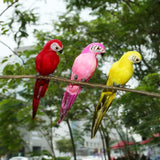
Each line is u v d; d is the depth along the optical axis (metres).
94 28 5.82
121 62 2.89
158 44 5.42
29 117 5.02
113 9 6.02
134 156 7.23
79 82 2.31
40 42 5.19
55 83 5.84
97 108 2.52
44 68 2.67
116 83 2.93
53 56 2.63
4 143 4.91
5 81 3.71
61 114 2.44
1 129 4.90
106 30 5.53
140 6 5.53
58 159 7.14
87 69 2.74
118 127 7.89
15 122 4.91
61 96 5.86
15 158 9.71
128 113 4.96
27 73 4.27
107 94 2.57
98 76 5.76
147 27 5.45
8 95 4.95
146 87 4.37
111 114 6.58
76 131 6.83
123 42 5.96
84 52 2.85
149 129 4.11
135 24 5.48
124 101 4.33
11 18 3.82
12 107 4.76
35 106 2.41
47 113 6.71
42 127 6.84
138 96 4.23
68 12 5.70
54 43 2.61
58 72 5.81
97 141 14.06
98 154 13.52
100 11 5.82
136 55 2.84
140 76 5.80
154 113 4.24
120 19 5.82
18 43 3.80
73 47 5.00
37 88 2.44
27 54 4.24
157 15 5.26
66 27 5.71
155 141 4.32
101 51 2.80
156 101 4.48
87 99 6.50
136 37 5.65
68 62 4.84
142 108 4.58
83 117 6.87
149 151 7.38
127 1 5.88
